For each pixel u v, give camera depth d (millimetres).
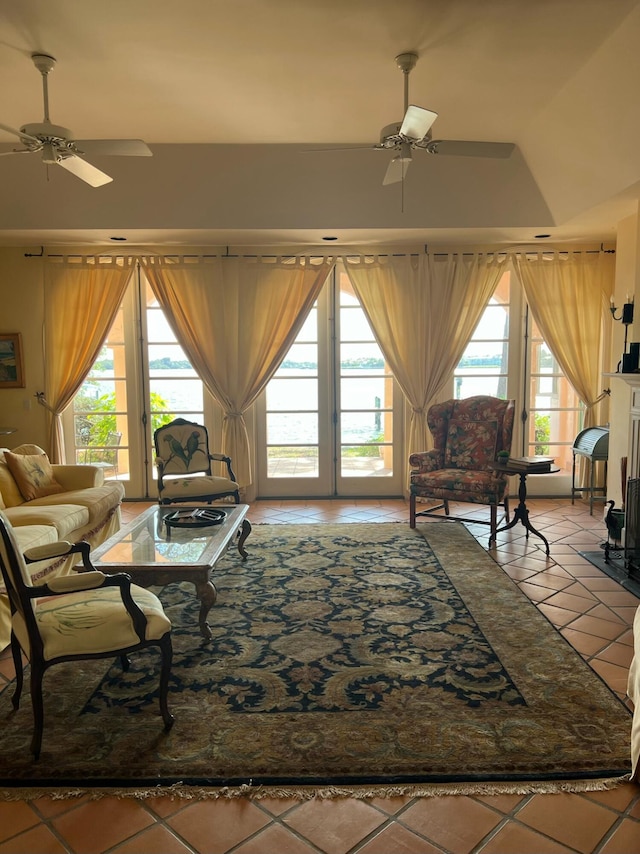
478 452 5164
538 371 6363
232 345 6121
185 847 1835
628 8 2953
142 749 2275
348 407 6410
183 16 3000
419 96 3910
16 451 4809
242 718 2465
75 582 2232
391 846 1826
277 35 3184
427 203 5160
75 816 1964
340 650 3037
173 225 5277
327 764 2176
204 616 3104
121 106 4016
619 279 5156
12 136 4406
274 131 4410
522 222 5324
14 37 3182
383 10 2971
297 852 1811
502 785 2070
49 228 5297
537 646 3059
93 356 6027
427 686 2691
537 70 3568
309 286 6031
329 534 5078
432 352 6070
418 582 3959
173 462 5113
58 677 2816
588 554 4512
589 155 4172
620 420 5242
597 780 2092
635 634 2326
